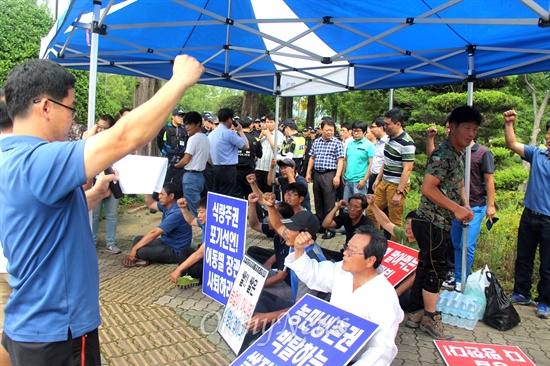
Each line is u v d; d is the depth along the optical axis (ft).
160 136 26.91
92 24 11.12
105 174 7.12
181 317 13.61
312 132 42.93
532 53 13.96
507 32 13.14
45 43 15.07
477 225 16.39
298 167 32.48
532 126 44.60
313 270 9.64
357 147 23.70
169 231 18.49
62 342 5.53
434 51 15.24
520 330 13.82
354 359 7.84
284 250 13.24
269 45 18.49
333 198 24.39
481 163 16.24
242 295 11.37
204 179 23.49
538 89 44.21
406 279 14.32
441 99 32.50
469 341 12.90
